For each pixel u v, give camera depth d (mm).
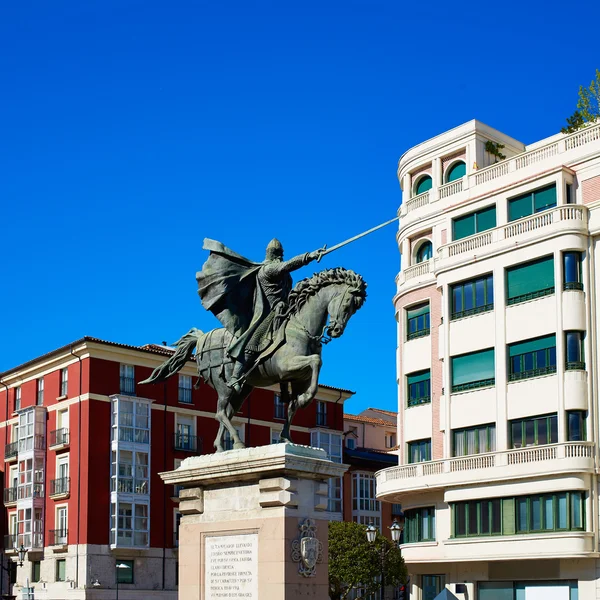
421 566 41000
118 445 53156
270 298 14555
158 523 54125
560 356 35812
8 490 57875
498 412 37438
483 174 40875
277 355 13984
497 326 38000
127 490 53062
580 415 35500
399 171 45781
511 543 36188
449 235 41406
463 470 38000
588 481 34875
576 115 42031
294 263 14242
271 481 13328
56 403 55688
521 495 36438
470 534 38000
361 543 46312
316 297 13820
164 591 53625
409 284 43062
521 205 38812
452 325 39906
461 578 38875
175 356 15891
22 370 58469
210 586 13953
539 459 35500
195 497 14398
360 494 67188
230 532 13828
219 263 14938
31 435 55844
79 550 51719
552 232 36562
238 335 14609
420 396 42188
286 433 14109
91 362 53906
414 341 42656
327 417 66062
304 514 13445
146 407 54969
